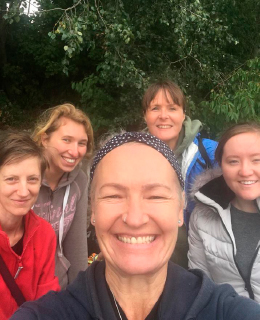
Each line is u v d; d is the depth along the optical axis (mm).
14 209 653
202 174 826
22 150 649
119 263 406
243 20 3406
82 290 423
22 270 658
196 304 406
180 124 1051
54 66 4223
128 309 424
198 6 2395
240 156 731
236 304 404
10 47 4750
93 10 2172
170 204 414
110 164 419
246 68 3350
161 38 2838
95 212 425
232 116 2004
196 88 2984
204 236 783
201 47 2824
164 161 421
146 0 2533
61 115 874
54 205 857
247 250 735
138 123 2885
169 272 441
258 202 742
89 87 2924
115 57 2336
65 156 861
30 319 395
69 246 907
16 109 4523
